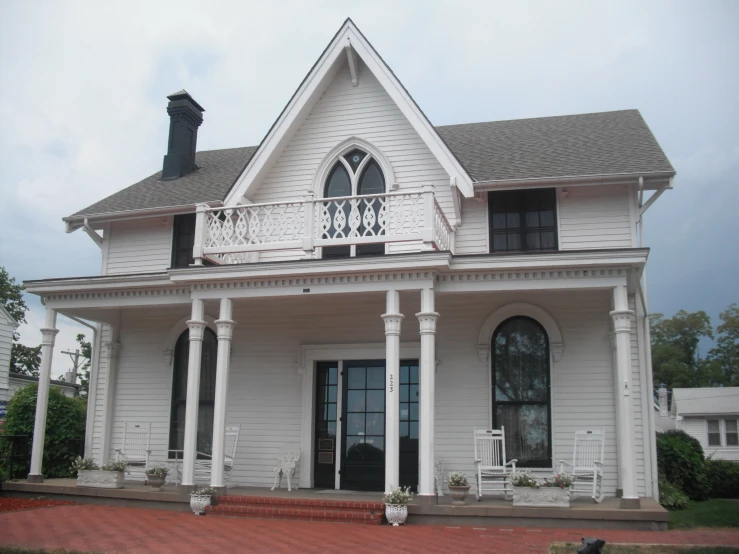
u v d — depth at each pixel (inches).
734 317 2161.7
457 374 501.0
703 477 585.0
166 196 621.3
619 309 413.1
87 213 614.9
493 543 329.1
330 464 522.9
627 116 641.6
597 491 438.6
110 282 510.9
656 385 2165.4
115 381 598.2
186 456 460.4
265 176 564.1
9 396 1064.8
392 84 513.7
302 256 542.6
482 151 580.1
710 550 299.3
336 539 342.0
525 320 502.0
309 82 543.2
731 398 1291.8
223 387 463.8
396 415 414.6
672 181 476.4
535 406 487.2
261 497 439.2
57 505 470.6
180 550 313.0
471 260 429.7
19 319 1545.3
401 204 449.1
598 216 501.4
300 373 539.5
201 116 721.6
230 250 477.1
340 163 557.3
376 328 529.7
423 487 404.2
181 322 585.6
